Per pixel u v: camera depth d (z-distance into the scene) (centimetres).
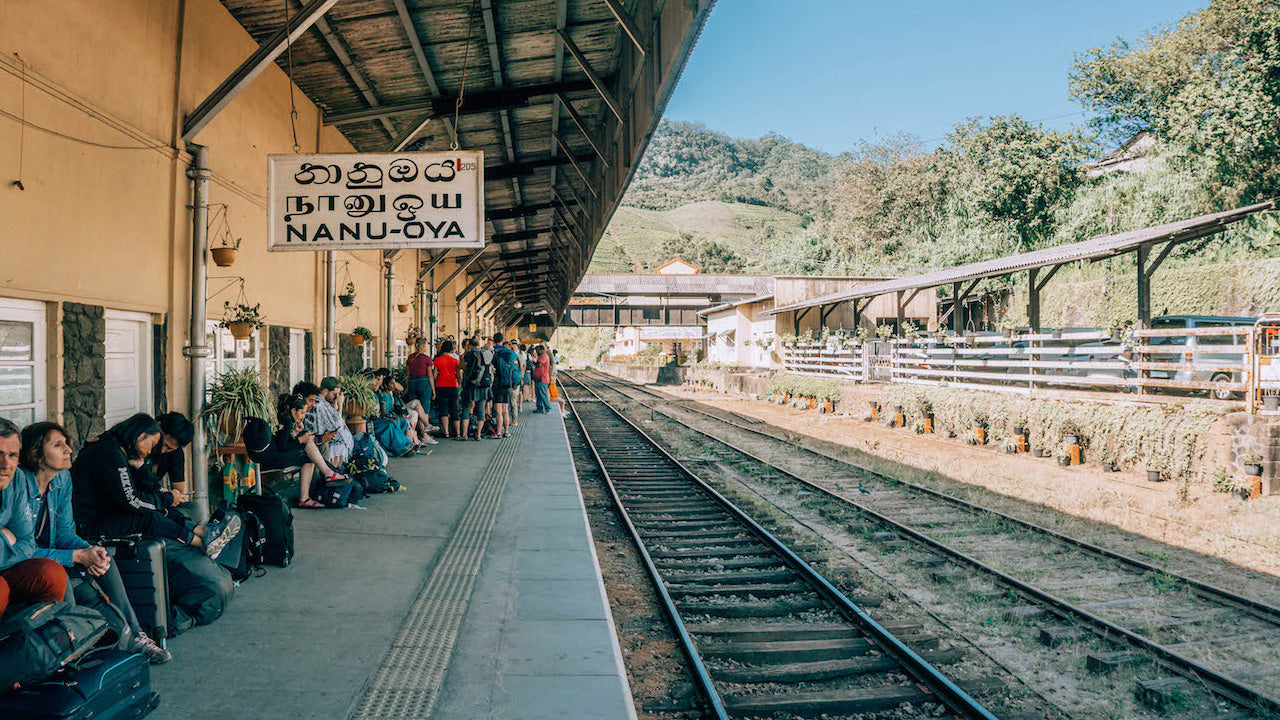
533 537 661
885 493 1081
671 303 5275
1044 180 3706
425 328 2120
